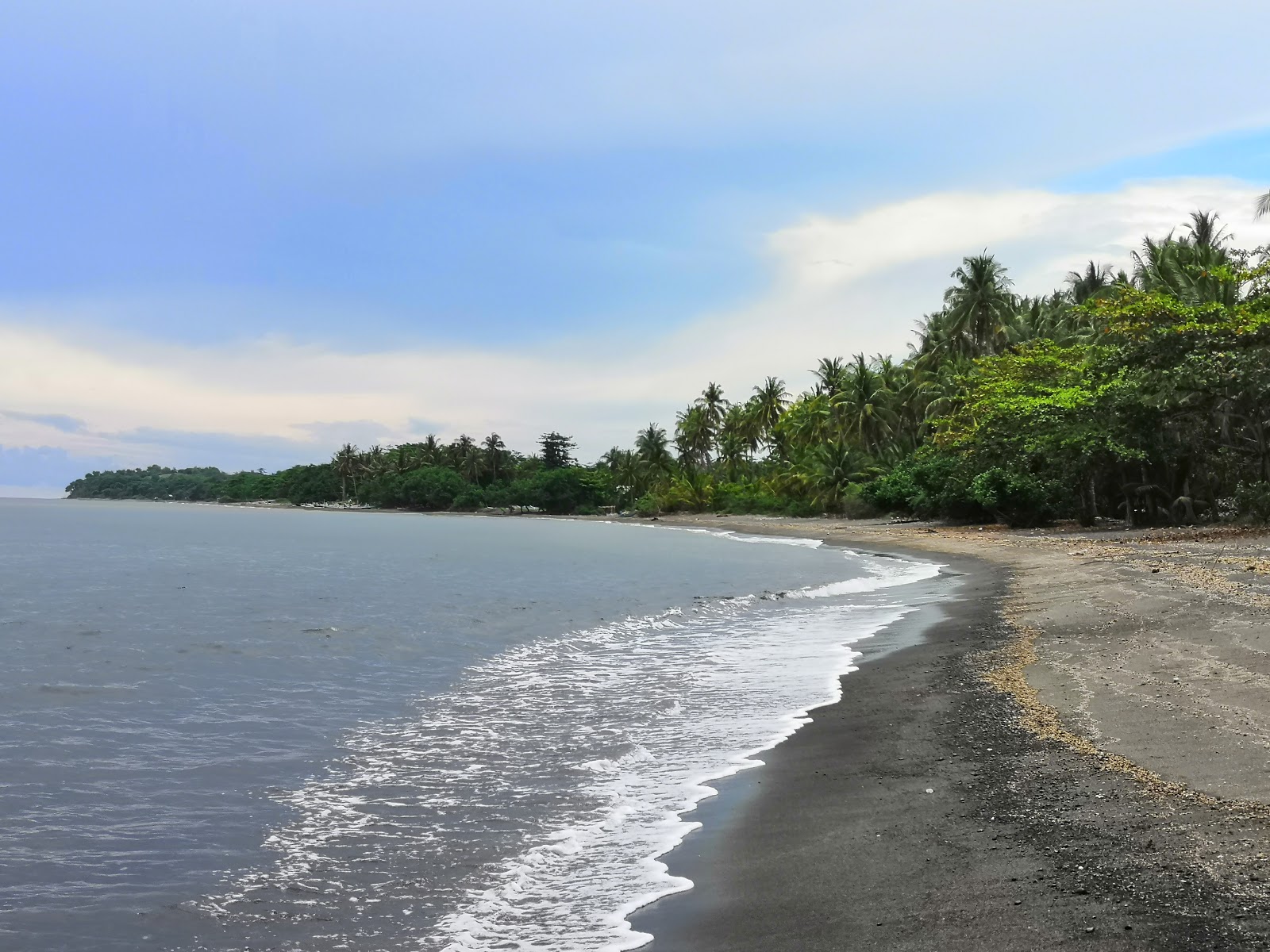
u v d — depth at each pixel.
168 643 18.94
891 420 80.44
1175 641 13.00
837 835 6.46
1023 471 48.31
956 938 4.71
